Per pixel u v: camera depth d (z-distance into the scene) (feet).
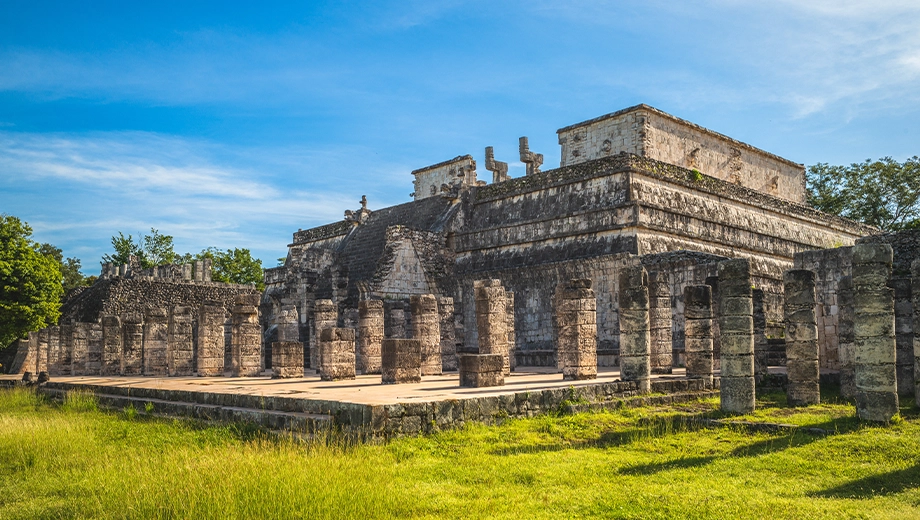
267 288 150.51
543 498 32.91
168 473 36.09
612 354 92.89
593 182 109.09
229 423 50.47
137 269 168.55
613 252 102.01
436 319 79.87
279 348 78.79
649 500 32.45
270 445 42.39
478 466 38.37
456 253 126.41
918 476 35.94
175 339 92.48
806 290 55.93
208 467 35.94
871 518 29.86
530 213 117.80
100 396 71.61
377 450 40.37
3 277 127.24
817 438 42.86
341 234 154.40
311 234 163.43
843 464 38.06
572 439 45.01
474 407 47.42
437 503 32.22
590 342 65.51
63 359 112.68
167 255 244.01
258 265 237.45
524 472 37.09
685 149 128.47
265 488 32.40
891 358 46.21
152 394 65.57
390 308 94.02
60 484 38.42
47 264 134.41
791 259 127.34
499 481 35.96
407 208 144.05
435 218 132.77
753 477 36.42
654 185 107.24
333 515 30.25
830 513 30.63
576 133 131.23
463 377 58.03
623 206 102.58
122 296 152.05
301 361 79.71
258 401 52.21
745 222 120.78
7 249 129.39
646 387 58.95
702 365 64.39
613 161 106.73
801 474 36.88
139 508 31.91
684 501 32.27
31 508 34.35
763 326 67.62
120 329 105.40
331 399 46.93
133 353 101.19
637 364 59.16
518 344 110.01
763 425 45.91
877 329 46.37
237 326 88.22
